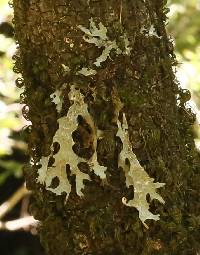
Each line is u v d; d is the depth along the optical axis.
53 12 0.98
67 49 0.98
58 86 0.99
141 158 0.99
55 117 1.00
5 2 2.02
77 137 0.99
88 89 0.98
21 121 2.00
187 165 1.04
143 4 1.00
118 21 0.98
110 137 0.98
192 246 1.03
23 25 1.01
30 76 1.02
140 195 0.98
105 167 0.98
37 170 1.03
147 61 1.00
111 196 0.99
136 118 0.99
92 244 1.00
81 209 1.00
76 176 0.99
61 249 1.02
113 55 0.98
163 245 0.99
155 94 1.00
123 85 0.98
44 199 1.02
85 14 0.98
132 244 0.99
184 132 1.08
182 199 1.03
